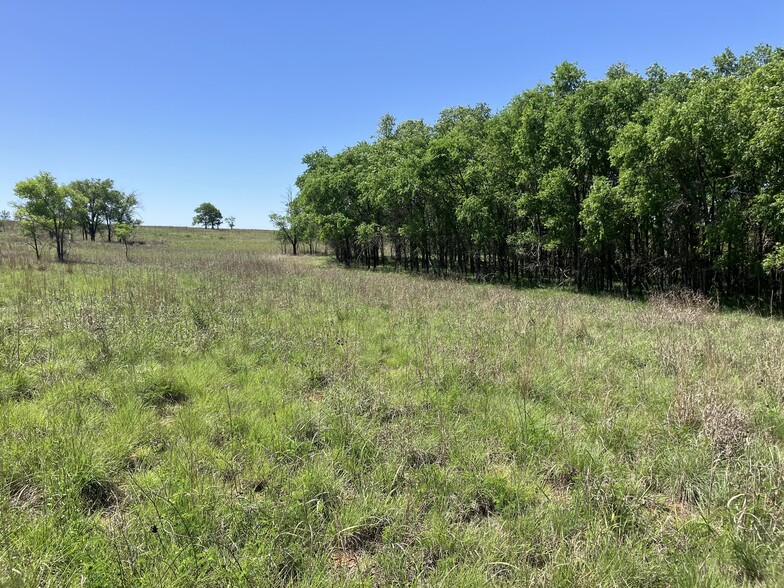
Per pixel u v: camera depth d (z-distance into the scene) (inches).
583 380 232.4
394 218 1156.5
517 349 279.3
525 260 929.5
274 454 153.8
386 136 1395.2
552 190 726.5
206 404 189.2
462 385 225.3
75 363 225.3
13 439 145.3
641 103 706.8
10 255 858.8
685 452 156.0
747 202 585.9
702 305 509.7
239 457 151.1
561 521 122.0
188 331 288.5
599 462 152.1
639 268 767.1
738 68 703.7
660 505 135.3
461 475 145.3
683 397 190.1
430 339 306.3
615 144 661.9
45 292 405.4
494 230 848.3
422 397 210.7
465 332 330.0
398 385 225.8
